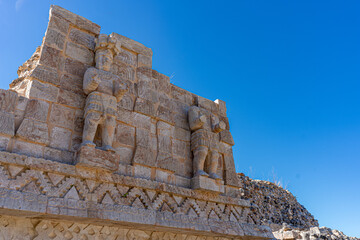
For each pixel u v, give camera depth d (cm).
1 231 550
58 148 639
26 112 613
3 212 530
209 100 1028
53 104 664
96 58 761
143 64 880
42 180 567
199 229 739
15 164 547
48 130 638
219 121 1004
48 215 555
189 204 765
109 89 720
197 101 988
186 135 901
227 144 989
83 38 778
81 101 708
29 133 595
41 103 644
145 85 852
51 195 563
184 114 936
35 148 598
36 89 648
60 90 686
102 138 672
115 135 737
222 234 789
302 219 1653
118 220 616
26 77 778
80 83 726
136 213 652
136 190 683
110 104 692
